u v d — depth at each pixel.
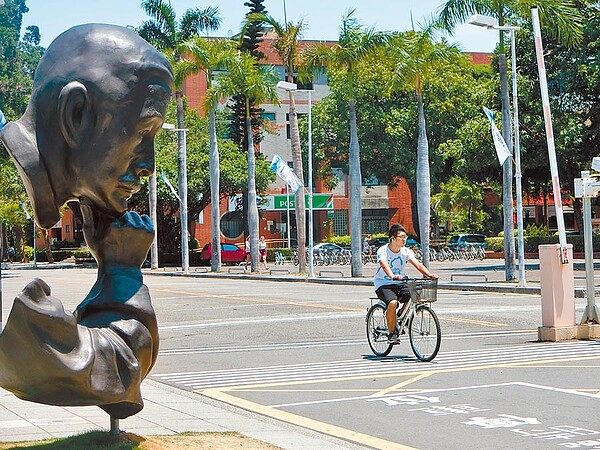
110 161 6.28
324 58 39.53
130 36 6.41
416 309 13.96
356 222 39.44
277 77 49.06
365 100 63.62
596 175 15.77
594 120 45.16
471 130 45.84
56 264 73.50
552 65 44.75
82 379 5.75
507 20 34.09
